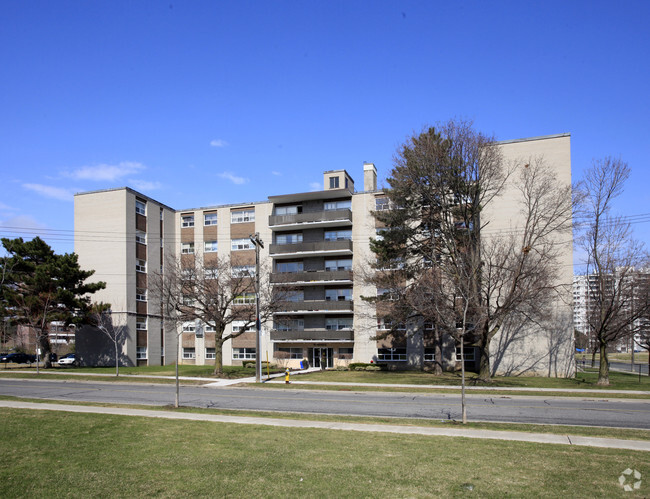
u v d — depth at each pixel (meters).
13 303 41.47
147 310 49.31
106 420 15.29
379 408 19.98
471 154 33.12
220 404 21.06
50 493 8.34
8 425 14.15
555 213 32.84
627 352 124.81
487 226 38.97
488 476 9.17
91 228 48.41
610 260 32.38
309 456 10.70
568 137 38.59
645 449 11.38
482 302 32.00
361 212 48.62
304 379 34.34
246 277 41.78
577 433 13.56
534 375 38.09
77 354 48.03
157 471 9.59
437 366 38.03
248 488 8.58
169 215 53.62
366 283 39.31
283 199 50.56
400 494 8.23
